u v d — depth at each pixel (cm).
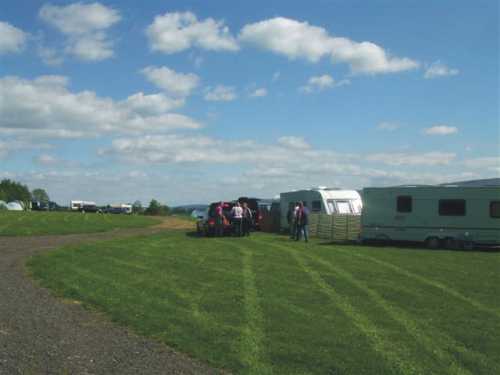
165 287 1323
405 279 1500
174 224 4984
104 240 2841
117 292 1235
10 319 964
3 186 13500
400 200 2616
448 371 727
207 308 1088
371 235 2672
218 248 2388
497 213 2462
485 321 1013
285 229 3694
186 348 802
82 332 888
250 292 1270
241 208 3200
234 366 727
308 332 912
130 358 754
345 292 1288
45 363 719
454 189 2520
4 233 3225
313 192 3450
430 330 941
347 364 747
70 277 1459
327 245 2642
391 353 801
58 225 4112
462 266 1808
